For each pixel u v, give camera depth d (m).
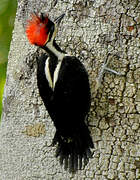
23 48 7.17
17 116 7.17
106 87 7.09
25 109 7.16
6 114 7.19
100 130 7.10
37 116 7.14
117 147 7.09
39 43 7.02
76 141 7.05
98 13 7.10
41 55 7.11
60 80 7.02
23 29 7.17
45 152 7.14
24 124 7.16
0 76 7.43
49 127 7.13
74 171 7.11
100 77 7.09
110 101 7.09
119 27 7.09
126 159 7.09
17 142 7.17
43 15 7.08
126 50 7.09
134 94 7.08
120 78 7.09
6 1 7.41
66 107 7.02
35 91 7.14
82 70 7.04
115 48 7.09
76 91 7.02
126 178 7.09
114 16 7.09
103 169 7.10
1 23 7.42
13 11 7.42
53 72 7.02
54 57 7.03
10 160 7.18
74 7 7.11
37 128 7.14
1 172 7.20
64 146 7.07
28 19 7.16
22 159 7.17
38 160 7.15
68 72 7.02
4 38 7.43
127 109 7.08
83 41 7.11
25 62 7.16
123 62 7.09
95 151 7.11
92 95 7.10
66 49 7.12
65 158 7.07
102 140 7.10
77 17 7.11
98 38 7.10
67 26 7.12
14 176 7.18
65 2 7.12
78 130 7.05
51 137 7.13
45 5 7.14
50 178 7.14
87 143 7.06
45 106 7.06
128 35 7.09
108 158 7.10
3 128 7.20
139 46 7.08
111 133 7.09
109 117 7.09
